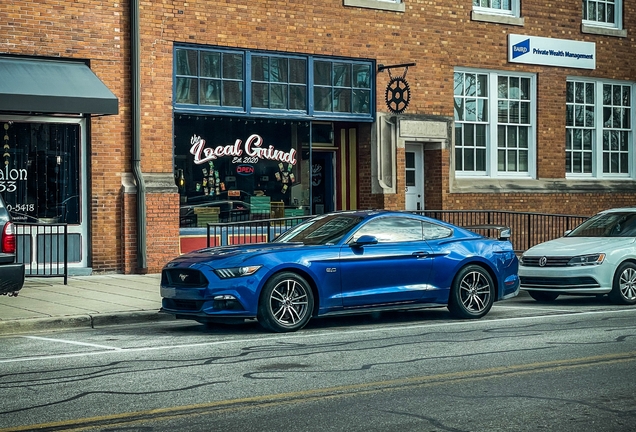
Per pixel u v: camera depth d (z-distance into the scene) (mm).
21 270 11312
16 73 15758
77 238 17000
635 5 24828
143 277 16766
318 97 19766
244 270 10930
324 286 11375
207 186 18391
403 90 20719
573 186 23703
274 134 19234
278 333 11109
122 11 17234
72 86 15906
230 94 18625
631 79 24875
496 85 22609
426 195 21734
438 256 12227
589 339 10305
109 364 8891
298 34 19328
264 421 6492
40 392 7559
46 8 16469
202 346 10047
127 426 6387
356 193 21031
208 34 18203
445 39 21453
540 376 8102
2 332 11336
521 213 20328
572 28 23781
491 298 12672
